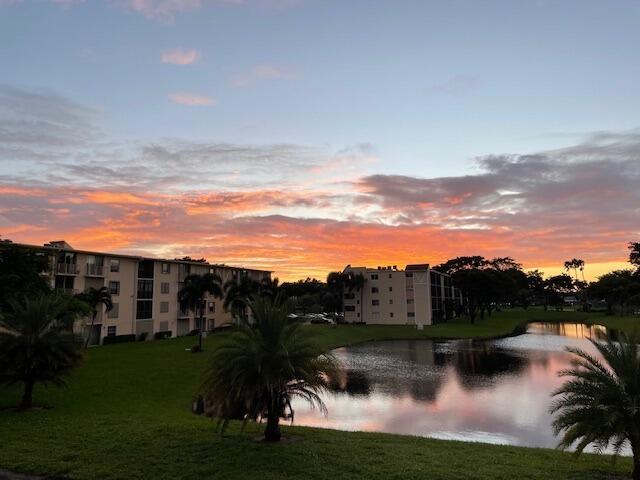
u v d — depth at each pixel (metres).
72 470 13.60
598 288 134.75
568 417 13.47
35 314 22.48
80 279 61.16
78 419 20.09
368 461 14.33
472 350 64.50
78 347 24.12
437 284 123.69
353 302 116.06
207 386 16.48
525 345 70.19
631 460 15.54
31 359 21.92
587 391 13.44
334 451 15.30
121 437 16.73
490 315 139.88
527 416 27.75
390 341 78.69
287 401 16.95
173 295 75.44
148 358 43.81
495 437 23.39
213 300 83.69
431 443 17.39
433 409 29.67
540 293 189.25
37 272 35.62
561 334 90.06
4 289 30.48
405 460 14.50
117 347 54.34
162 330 73.00
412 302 112.25
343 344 70.94
